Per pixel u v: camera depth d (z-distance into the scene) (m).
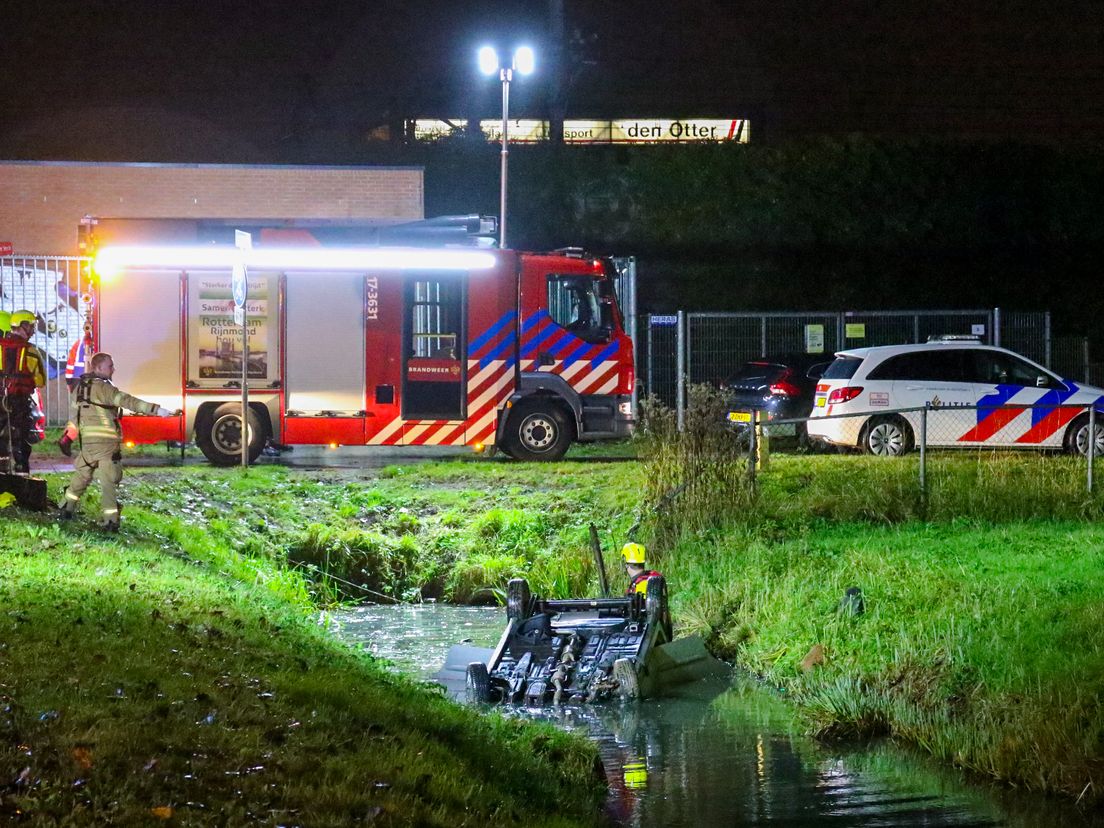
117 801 7.41
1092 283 49.28
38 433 22.55
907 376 27.52
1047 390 27.70
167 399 26.70
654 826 10.74
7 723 8.41
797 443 31.27
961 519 21.41
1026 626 14.59
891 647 15.12
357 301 27.36
